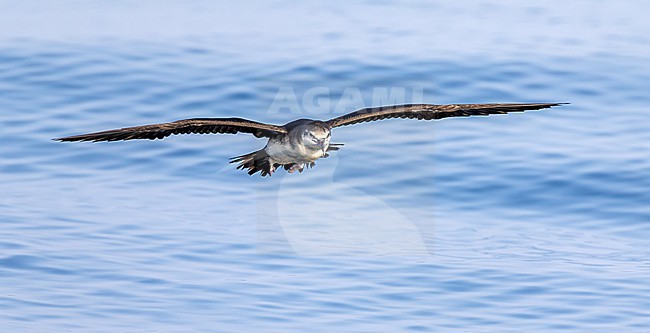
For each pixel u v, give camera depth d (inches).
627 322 498.3
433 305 517.7
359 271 560.4
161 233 613.6
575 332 488.7
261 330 486.0
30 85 882.1
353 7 1168.8
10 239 593.9
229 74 914.1
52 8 1138.0
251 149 754.8
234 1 1186.0
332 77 913.5
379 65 938.1
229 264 568.7
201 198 681.0
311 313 506.0
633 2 1186.6
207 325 491.8
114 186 697.0
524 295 529.3
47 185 694.5
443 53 967.6
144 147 756.0
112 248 587.5
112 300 519.8
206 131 396.5
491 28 1067.3
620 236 625.0
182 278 548.1
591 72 917.2
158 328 490.9
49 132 787.4
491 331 486.9
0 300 516.4
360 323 493.0
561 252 594.6
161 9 1142.3
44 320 497.7
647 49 985.5
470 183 700.7
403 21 1097.4
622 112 834.8
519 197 681.6
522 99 869.2
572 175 707.4
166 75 908.6
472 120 804.6
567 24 1083.9
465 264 571.8
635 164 723.4
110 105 847.1
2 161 733.3
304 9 1156.5
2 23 1066.1
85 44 988.6
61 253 575.8
